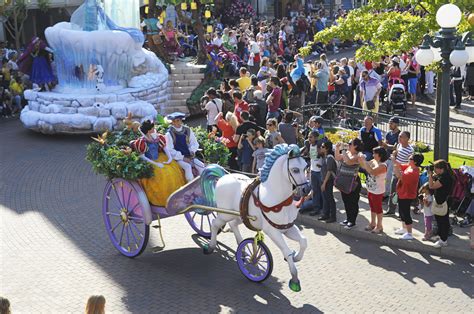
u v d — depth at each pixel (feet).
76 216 45.68
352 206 41.29
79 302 32.96
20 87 82.28
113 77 71.97
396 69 74.38
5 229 43.21
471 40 39.22
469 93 82.84
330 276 35.55
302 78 71.41
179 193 35.86
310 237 41.34
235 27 126.31
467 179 41.86
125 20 81.82
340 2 168.86
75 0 114.21
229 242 40.81
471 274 35.32
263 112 58.54
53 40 69.77
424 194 38.63
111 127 67.46
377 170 39.52
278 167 32.09
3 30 107.04
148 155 37.17
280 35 118.21
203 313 31.55
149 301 32.91
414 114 76.69
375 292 33.50
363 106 70.64
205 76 83.56
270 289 34.09
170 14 115.34
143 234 37.42
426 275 35.37
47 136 69.92
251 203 33.40
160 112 75.31
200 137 40.65
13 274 36.24
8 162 59.77
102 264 37.60
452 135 58.80
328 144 42.73
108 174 37.86
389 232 40.50
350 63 78.38
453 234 39.93
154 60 76.13
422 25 46.83
